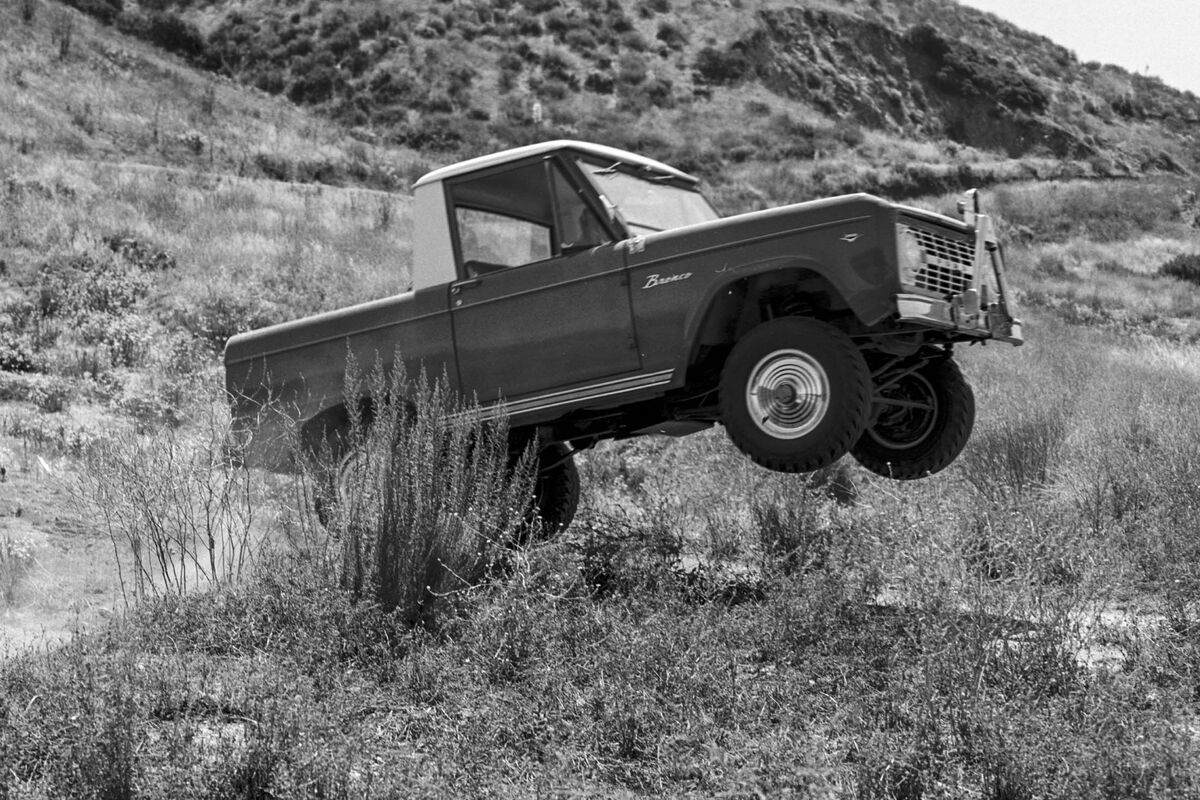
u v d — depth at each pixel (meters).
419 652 4.92
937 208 48.66
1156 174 69.94
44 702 3.91
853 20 74.25
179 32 52.03
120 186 23.20
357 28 60.78
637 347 6.15
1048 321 26.61
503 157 6.68
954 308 5.91
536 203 6.56
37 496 8.00
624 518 7.21
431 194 6.86
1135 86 87.56
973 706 3.89
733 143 55.75
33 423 10.31
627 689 4.21
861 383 5.72
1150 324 31.20
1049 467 8.66
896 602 5.32
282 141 38.53
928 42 76.06
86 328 14.46
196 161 32.72
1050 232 46.59
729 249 5.91
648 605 5.39
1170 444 8.30
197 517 6.46
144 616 5.36
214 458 6.59
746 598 5.85
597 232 6.36
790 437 5.83
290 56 58.19
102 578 6.42
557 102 57.66
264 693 4.21
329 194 28.52
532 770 3.84
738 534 7.11
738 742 3.97
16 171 22.19
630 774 3.82
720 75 64.38
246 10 62.00
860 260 5.64
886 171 52.25
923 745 3.72
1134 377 14.78
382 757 3.84
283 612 5.31
